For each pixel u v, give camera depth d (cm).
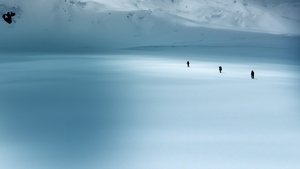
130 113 2414
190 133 1952
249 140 1827
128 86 3612
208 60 7100
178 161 1546
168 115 2359
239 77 4384
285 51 9819
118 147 1719
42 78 4212
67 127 2055
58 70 5084
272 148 1705
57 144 1753
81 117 2295
